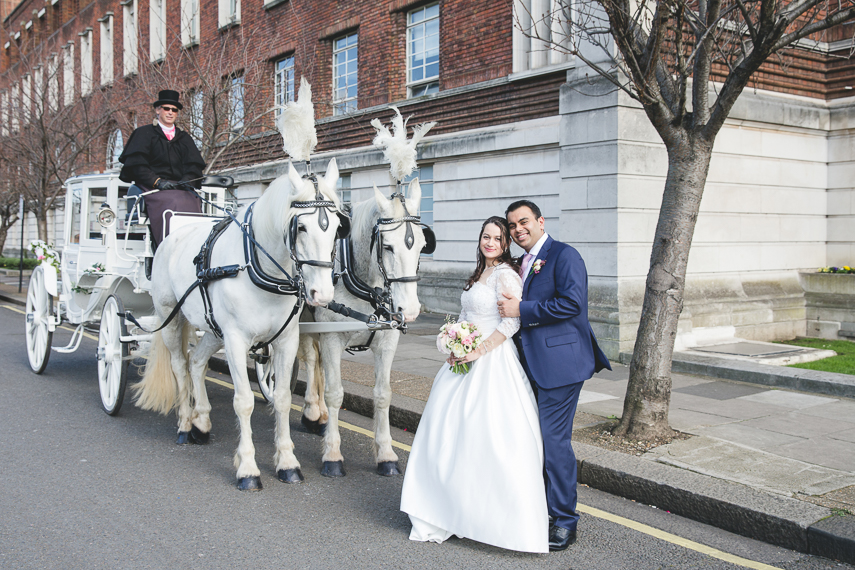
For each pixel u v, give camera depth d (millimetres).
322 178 4070
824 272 10969
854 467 4758
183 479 4914
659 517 4309
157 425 6426
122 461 5293
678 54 5238
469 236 12141
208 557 3643
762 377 7531
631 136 8992
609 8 5078
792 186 10930
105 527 4012
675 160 5465
